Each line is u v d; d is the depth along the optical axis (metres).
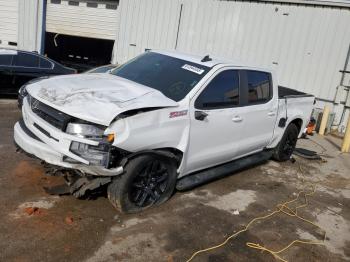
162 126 4.41
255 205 5.41
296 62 12.23
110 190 4.31
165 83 5.06
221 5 12.96
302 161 7.99
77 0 15.68
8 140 6.58
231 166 5.98
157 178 4.63
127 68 5.64
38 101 4.36
